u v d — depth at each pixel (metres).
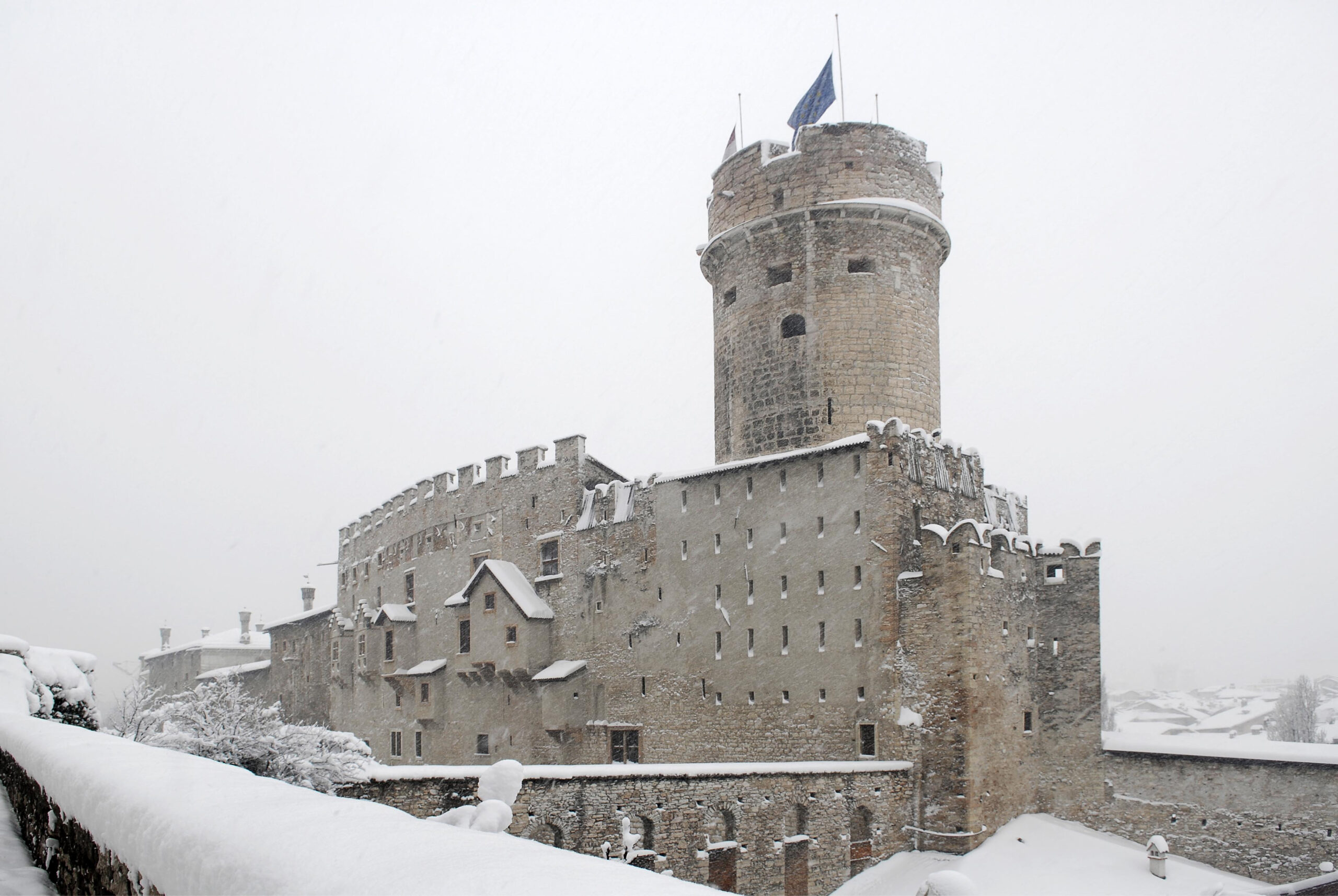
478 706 56.62
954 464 43.97
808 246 46.03
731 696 43.97
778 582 43.00
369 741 67.69
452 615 60.88
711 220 50.81
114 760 9.97
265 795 7.37
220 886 5.75
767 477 44.38
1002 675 39.53
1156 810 38.62
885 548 39.38
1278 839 35.41
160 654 109.62
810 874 32.53
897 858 36.03
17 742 14.10
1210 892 30.89
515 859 5.14
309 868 5.22
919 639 38.31
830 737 40.09
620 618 49.78
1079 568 42.69
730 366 48.38
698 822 29.66
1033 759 41.16
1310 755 35.53
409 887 4.68
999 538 40.78
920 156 47.47
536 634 52.72
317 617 80.69
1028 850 37.12
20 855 12.06
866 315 45.16
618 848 27.75
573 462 54.41
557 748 50.53
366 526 75.50
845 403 44.50
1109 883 34.88
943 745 36.94
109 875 8.15
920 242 46.88
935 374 47.06
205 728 25.75
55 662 27.19
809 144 46.56
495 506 59.25
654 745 46.84
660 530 48.53
